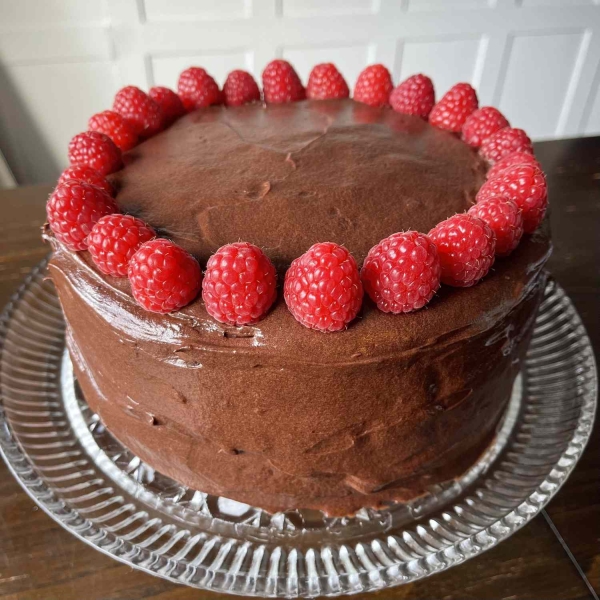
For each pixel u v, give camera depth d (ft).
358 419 0.74
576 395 0.94
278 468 0.78
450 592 0.77
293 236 0.79
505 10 2.26
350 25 2.14
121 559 0.75
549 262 1.20
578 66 2.53
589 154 1.54
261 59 2.14
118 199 0.86
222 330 0.71
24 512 0.83
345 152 0.93
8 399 0.93
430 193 0.87
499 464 0.88
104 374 0.81
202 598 0.76
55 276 0.85
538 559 0.79
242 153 0.93
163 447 0.82
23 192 1.34
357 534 0.80
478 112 1.00
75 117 2.13
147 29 1.98
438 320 0.72
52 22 1.89
